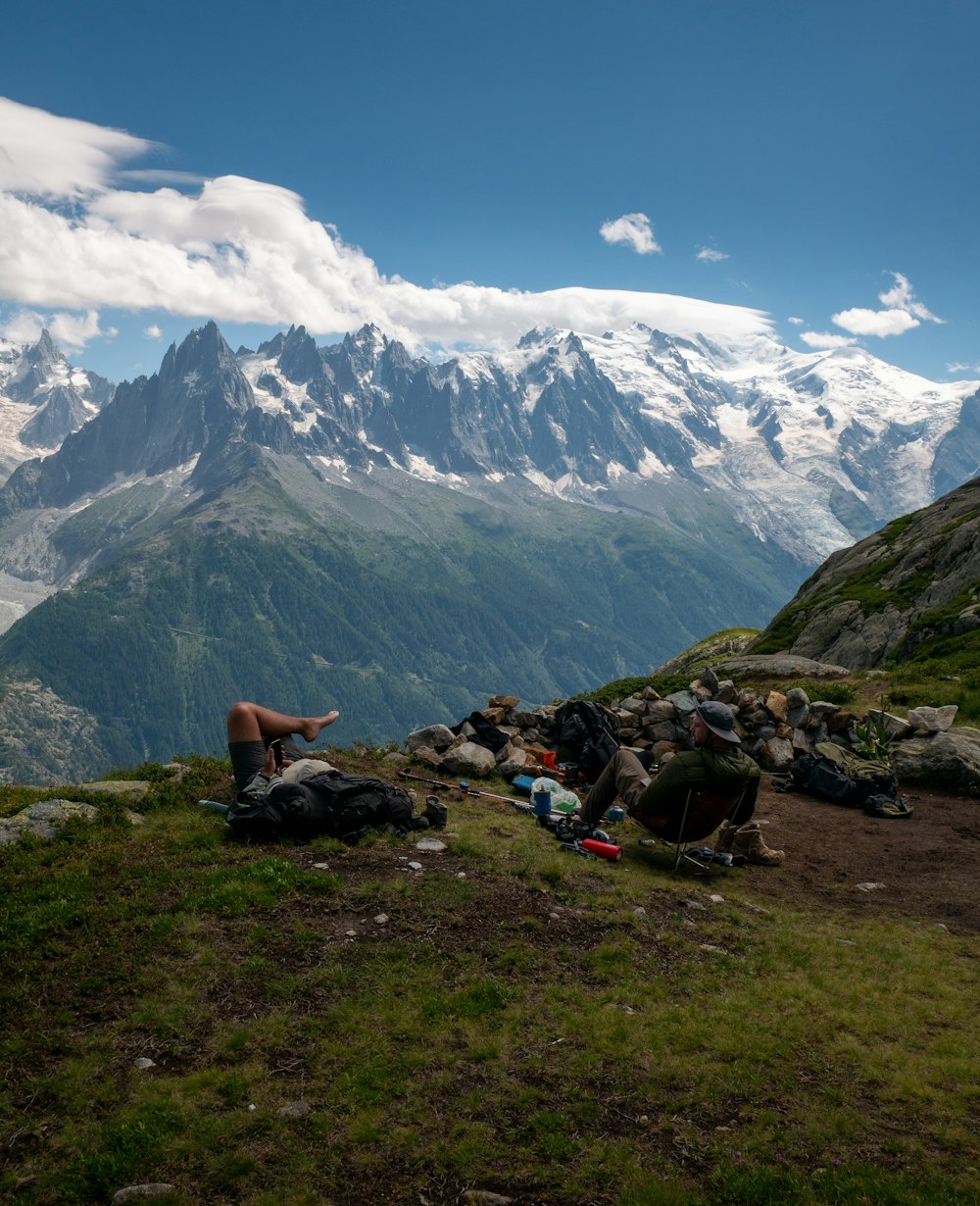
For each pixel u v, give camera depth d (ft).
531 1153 17.93
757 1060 21.94
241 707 35.01
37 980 22.74
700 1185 17.26
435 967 25.05
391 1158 17.56
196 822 34.42
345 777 35.60
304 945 25.45
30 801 35.53
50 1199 16.31
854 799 51.75
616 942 27.94
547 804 41.91
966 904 35.76
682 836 36.42
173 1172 16.97
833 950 29.48
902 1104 20.35
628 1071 21.03
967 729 59.31
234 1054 20.40
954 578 169.48
